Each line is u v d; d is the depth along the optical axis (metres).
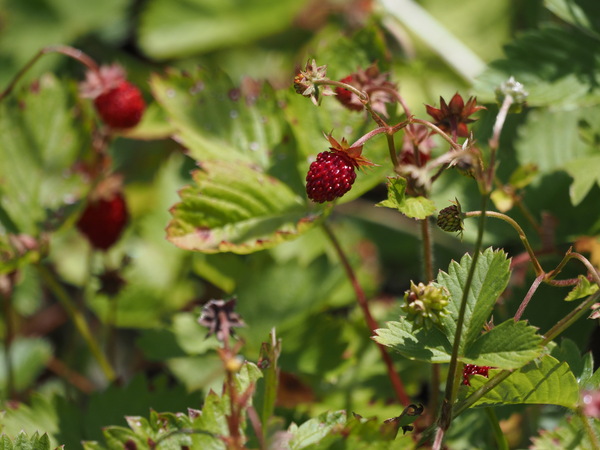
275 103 0.58
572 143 0.60
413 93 0.66
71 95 0.62
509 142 0.60
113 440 0.50
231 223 0.56
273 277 0.61
